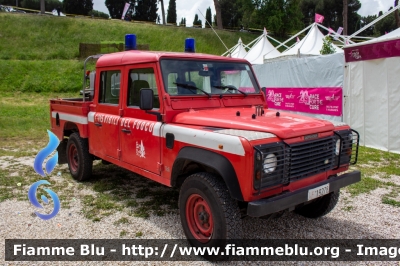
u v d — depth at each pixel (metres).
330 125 3.69
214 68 4.45
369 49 8.34
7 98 16.89
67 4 44.28
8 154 7.81
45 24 26.44
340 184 3.59
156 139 3.96
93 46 22.38
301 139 3.28
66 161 6.49
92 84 5.53
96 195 5.25
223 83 4.50
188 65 4.21
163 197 5.18
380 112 8.38
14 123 11.59
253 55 15.91
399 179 6.12
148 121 4.12
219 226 3.17
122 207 4.78
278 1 34.56
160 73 3.96
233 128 3.39
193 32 29.42
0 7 33.94
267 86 11.86
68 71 20.28
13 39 23.94
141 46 22.33
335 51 12.95
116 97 4.81
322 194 3.38
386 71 8.10
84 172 5.73
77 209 4.71
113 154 4.86
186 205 3.58
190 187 3.46
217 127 3.49
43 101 16.86
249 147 2.92
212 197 3.20
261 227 4.24
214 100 4.26
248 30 36.81
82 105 5.42
